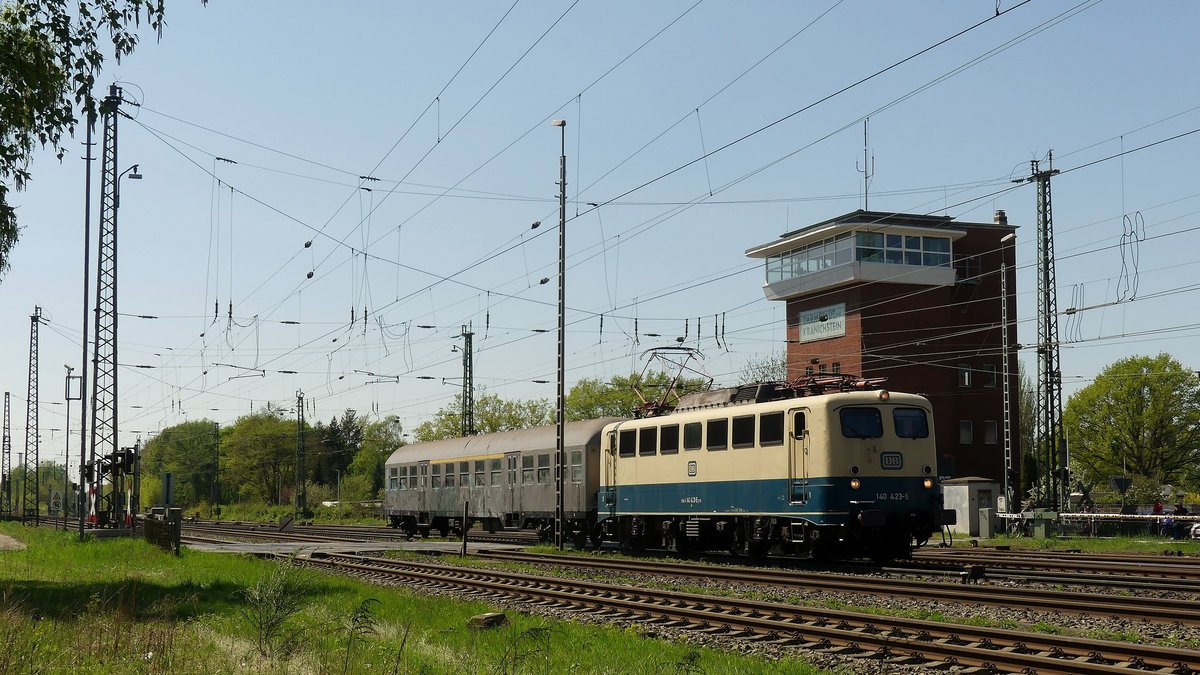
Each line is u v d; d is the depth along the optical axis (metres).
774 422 26.39
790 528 25.83
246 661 11.91
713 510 28.31
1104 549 34.09
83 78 18.02
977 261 64.62
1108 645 11.81
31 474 133.50
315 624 15.02
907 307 61.78
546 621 15.74
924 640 13.13
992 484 46.66
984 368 63.84
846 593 19.17
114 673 10.95
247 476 119.62
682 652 12.88
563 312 34.38
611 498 33.12
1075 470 82.62
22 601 16.44
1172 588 18.77
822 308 63.66
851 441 24.84
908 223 62.12
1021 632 12.80
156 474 129.00
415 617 16.31
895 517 24.95
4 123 18.61
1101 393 80.75
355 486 91.56
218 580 22.08
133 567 27.03
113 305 41.34
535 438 39.56
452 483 45.47
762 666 11.92
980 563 25.72
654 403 32.81
